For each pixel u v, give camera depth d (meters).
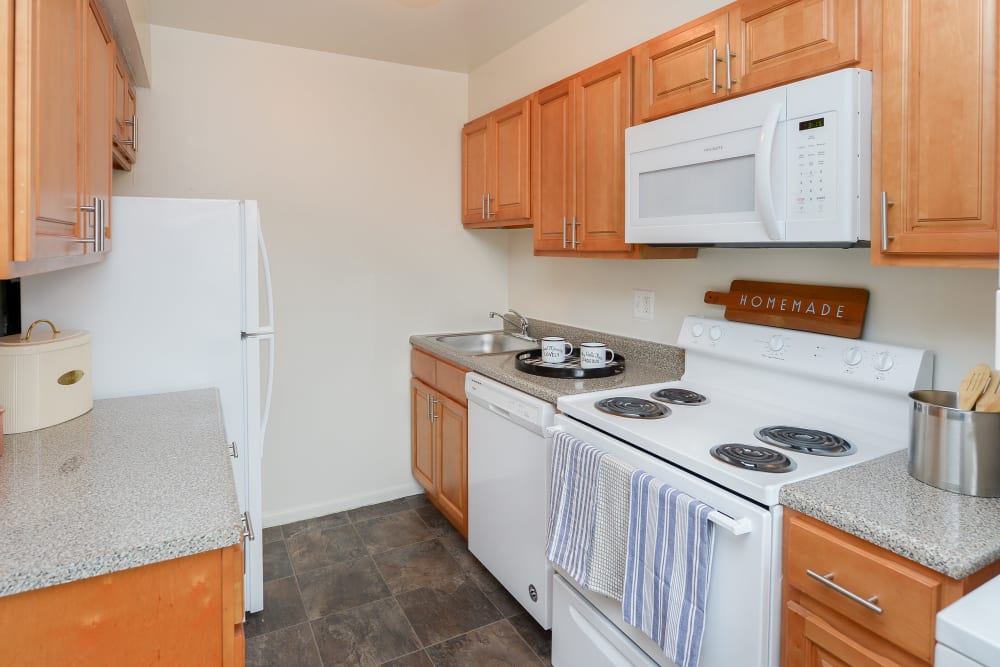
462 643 2.04
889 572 0.98
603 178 2.06
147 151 2.58
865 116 1.28
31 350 1.50
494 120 2.77
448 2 2.38
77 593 0.92
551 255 2.41
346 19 2.52
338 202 2.96
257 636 2.06
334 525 2.93
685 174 1.68
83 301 1.86
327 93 2.90
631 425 1.58
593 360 2.18
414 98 3.11
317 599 2.29
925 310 1.47
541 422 1.89
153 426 1.58
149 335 1.94
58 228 1.09
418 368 3.08
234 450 2.05
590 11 2.40
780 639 1.18
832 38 1.33
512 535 2.12
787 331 1.74
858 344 1.56
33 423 1.52
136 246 1.91
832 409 1.61
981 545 0.92
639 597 1.38
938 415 1.14
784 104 1.38
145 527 1.00
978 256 1.10
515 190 2.61
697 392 1.93
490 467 2.27
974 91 1.07
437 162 3.19
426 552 2.66
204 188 2.68
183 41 2.61
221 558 1.01
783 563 1.17
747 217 1.49
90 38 1.36
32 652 0.89
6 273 0.88
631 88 1.93
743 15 1.52
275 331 2.87
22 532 0.97
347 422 3.07
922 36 1.15
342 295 3.01
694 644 1.25
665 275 2.28
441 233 3.22
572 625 1.76
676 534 1.29
